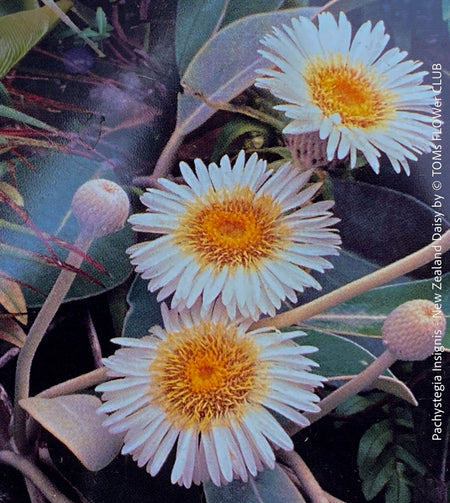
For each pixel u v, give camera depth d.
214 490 0.28
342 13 0.30
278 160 0.32
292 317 0.29
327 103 0.28
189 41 0.33
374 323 0.31
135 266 0.31
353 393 0.29
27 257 0.30
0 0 0.32
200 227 0.28
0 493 0.31
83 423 0.27
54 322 0.31
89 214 0.27
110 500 0.30
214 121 0.33
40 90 0.32
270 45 0.29
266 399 0.27
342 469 0.31
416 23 0.31
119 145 0.32
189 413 0.27
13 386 0.31
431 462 0.31
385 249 0.32
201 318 0.28
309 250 0.28
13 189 0.30
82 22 0.33
